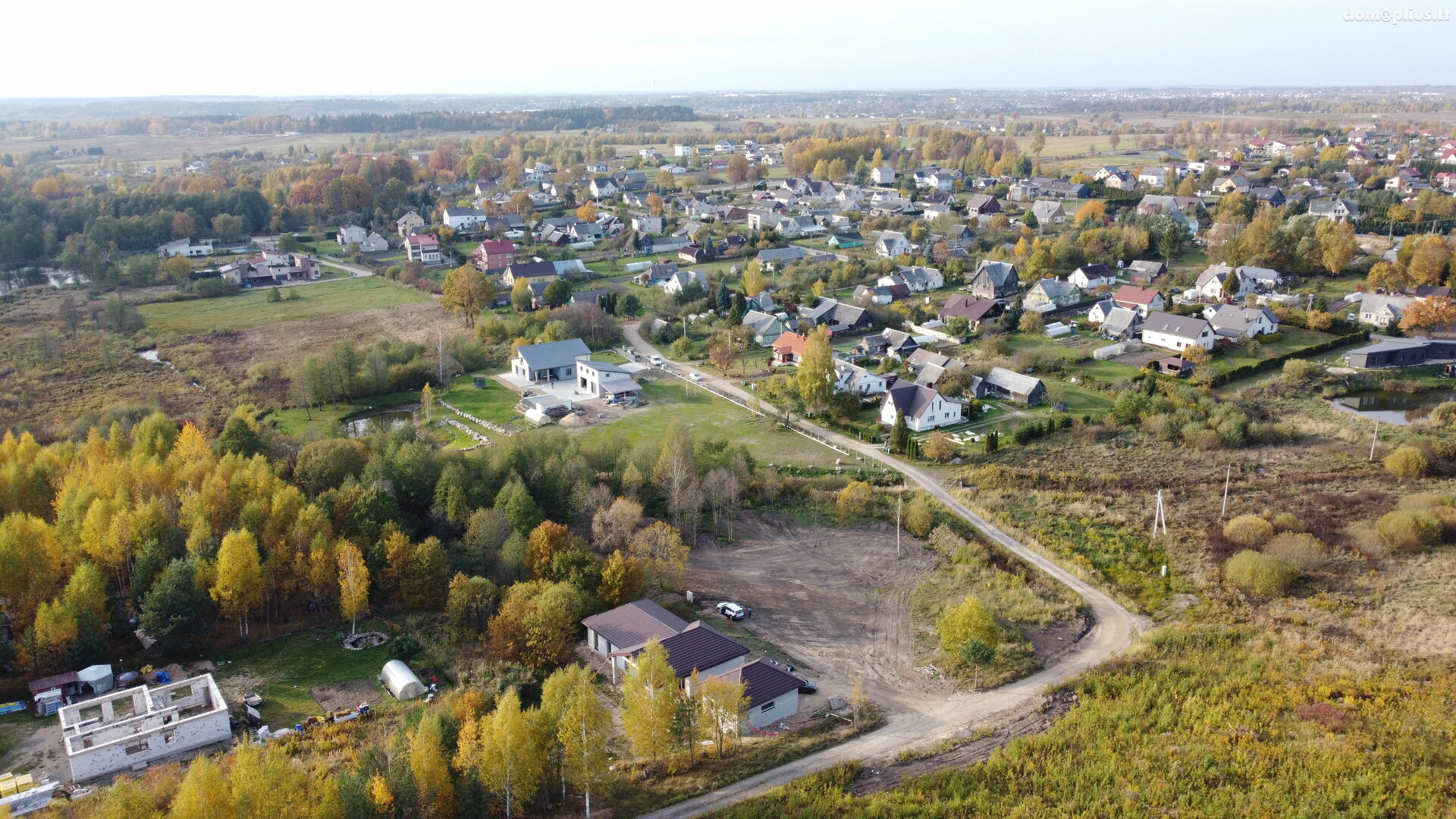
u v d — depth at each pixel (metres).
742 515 97.00
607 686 66.81
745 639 73.44
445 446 113.06
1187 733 58.84
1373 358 136.25
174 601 68.19
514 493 83.38
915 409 118.06
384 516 81.56
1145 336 148.25
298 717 62.25
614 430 118.50
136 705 61.59
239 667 68.38
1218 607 76.50
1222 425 112.44
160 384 135.62
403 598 76.75
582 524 86.50
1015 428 118.06
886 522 95.19
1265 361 138.38
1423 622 71.50
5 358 146.50
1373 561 82.25
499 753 50.69
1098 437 115.38
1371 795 52.50
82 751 55.81
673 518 91.69
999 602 78.12
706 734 59.72
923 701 64.62
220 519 80.81
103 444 95.50
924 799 53.44
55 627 64.81
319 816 45.91
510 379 140.12
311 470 89.38
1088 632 73.56
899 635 73.94
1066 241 198.50
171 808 46.31
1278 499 96.12
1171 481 102.00
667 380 139.25
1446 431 113.38
